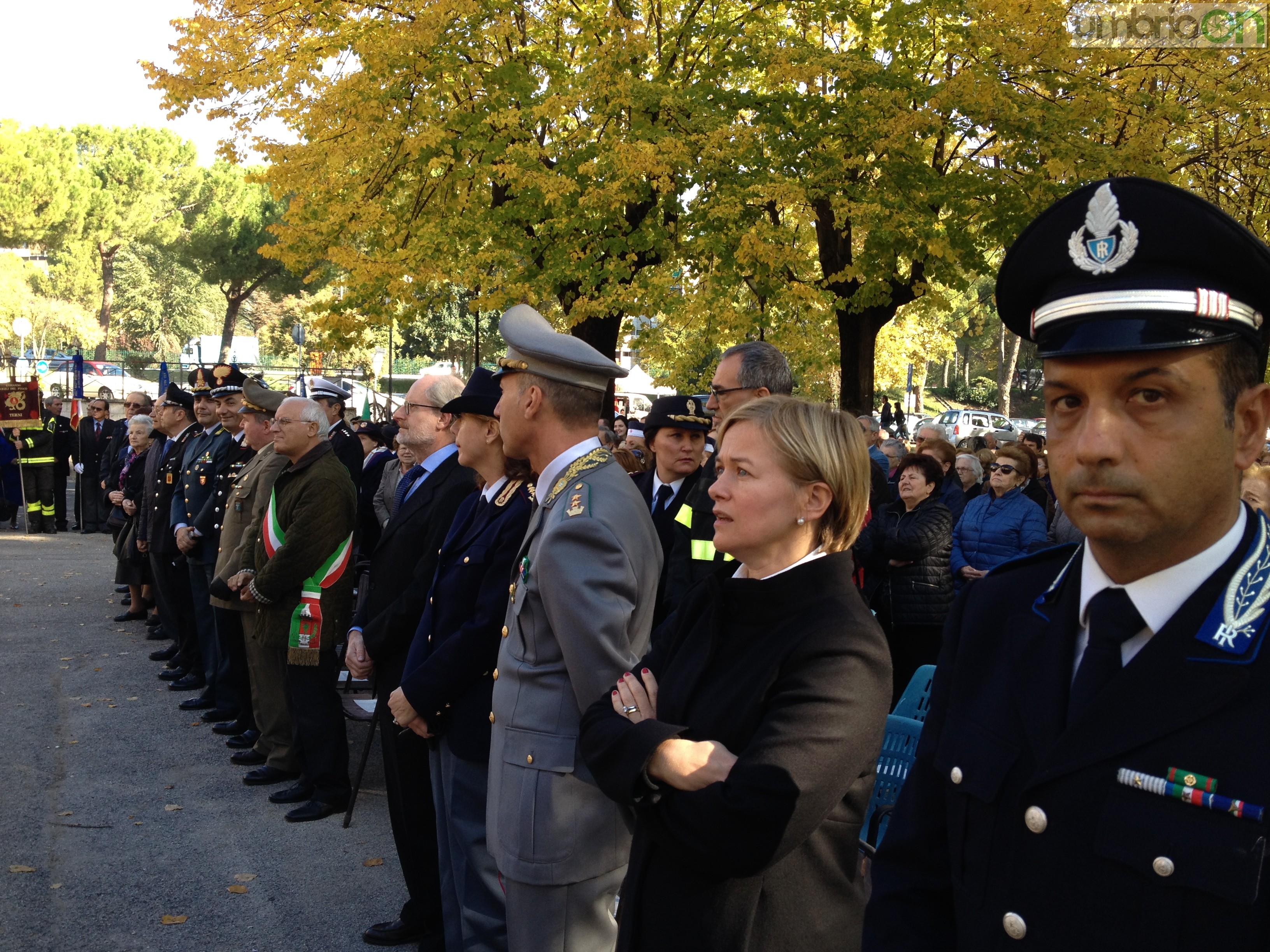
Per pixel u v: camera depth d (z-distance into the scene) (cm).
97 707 636
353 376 3034
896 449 927
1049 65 1003
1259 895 94
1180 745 101
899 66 1070
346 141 1076
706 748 158
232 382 654
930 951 126
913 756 310
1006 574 128
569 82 1110
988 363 6600
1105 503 104
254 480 558
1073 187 987
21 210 5003
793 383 361
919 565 495
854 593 169
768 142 1041
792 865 160
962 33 1044
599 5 1165
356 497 529
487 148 1060
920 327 2562
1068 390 108
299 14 1118
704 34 1120
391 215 1141
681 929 161
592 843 245
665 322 1370
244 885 395
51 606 940
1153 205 104
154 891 389
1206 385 102
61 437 1520
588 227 1068
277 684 513
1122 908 101
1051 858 107
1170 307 101
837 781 151
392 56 1027
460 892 297
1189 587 105
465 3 1022
